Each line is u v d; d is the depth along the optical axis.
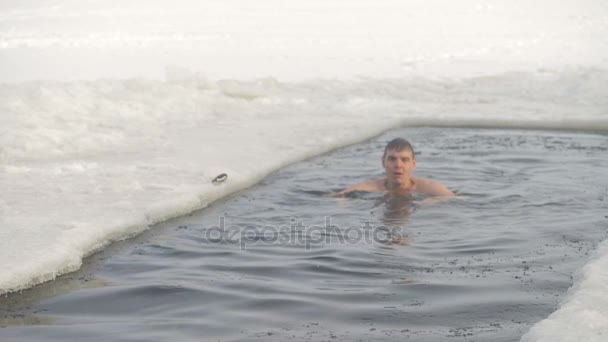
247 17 67.62
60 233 14.12
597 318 9.98
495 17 63.62
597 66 41.91
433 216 16.25
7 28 66.31
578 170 20.56
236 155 21.88
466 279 12.14
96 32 62.22
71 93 28.80
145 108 28.28
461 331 10.09
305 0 75.81
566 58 45.19
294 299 11.35
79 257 13.37
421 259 13.25
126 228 14.92
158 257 13.64
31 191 17.48
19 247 13.31
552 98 32.59
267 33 58.44
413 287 11.79
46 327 10.56
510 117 28.50
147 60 47.75
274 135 25.11
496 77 37.41
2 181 18.39
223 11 71.69
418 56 47.09
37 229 14.41
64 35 61.00
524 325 10.27
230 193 18.42
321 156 22.91
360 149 23.95
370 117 28.73
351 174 20.42
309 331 10.16
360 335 9.99
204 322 10.55
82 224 14.66
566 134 26.14
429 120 28.50
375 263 13.05
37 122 24.84
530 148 23.70
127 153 21.98
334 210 16.83
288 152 22.48
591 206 16.78
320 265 12.97
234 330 10.24
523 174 20.17
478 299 11.23
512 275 12.29
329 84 35.94
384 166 18.44
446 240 14.41
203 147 22.92
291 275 12.50
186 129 25.81
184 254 13.77
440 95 33.81
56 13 74.81
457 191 18.41
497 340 9.77
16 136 22.81
